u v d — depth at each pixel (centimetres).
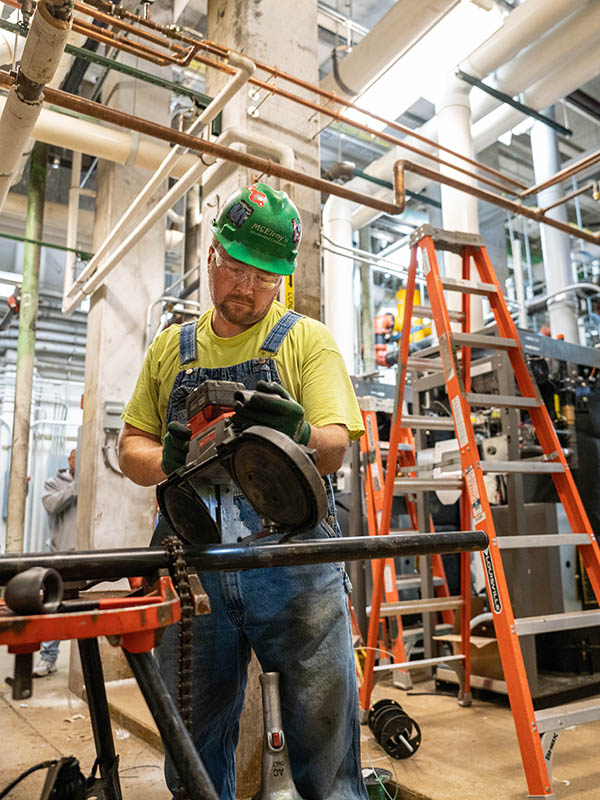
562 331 598
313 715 122
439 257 599
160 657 135
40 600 67
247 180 263
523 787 199
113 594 98
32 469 985
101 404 388
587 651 336
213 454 90
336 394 132
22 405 465
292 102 287
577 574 352
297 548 90
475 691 310
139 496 388
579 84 465
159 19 420
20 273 675
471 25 331
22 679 67
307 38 297
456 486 278
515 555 298
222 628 130
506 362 312
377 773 197
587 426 364
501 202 348
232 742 138
